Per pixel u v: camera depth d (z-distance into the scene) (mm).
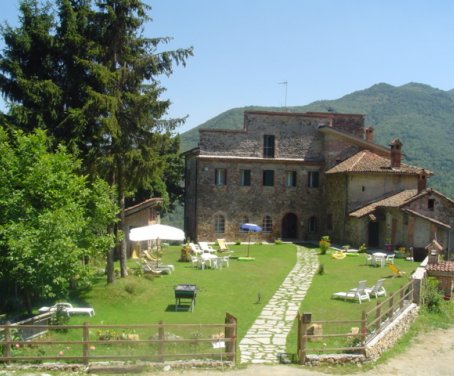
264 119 47344
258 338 17891
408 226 36719
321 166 47906
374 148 46656
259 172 47156
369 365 15836
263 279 28469
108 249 22281
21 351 15703
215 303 23047
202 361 15109
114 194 23422
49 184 18781
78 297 22906
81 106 26094
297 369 15102
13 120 26109
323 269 30047
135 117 24766
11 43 26375
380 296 23922
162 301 23547
